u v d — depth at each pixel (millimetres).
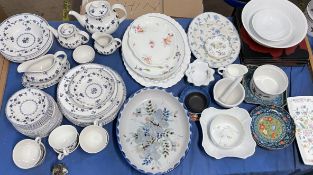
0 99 1133
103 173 1048
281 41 1216
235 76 1168
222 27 1306
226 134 1090
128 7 1671
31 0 2281
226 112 1116
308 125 1148
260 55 1239
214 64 1211
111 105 1050
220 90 1174
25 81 1143
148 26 1219
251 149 1054
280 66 1255
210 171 1064
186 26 1321
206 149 1060
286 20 1265
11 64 1204
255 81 1174
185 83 1193
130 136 1089
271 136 1114
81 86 1091
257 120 1138
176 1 1681
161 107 1137
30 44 1203
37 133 1030
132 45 1175
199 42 1264
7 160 1045
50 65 1123
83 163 1054
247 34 1278
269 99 1176
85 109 1052
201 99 1163
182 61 1184
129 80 1189
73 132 1056
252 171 1073
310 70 1258
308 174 1234
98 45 1194
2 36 1214
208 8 2273
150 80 1161
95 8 1193
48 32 1206
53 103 1056
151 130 1100
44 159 1047
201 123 1094
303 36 1213
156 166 1040
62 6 2270
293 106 1174
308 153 1096
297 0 2221
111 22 1211
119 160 1065
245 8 1287
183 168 1062
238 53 1251
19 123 1001
